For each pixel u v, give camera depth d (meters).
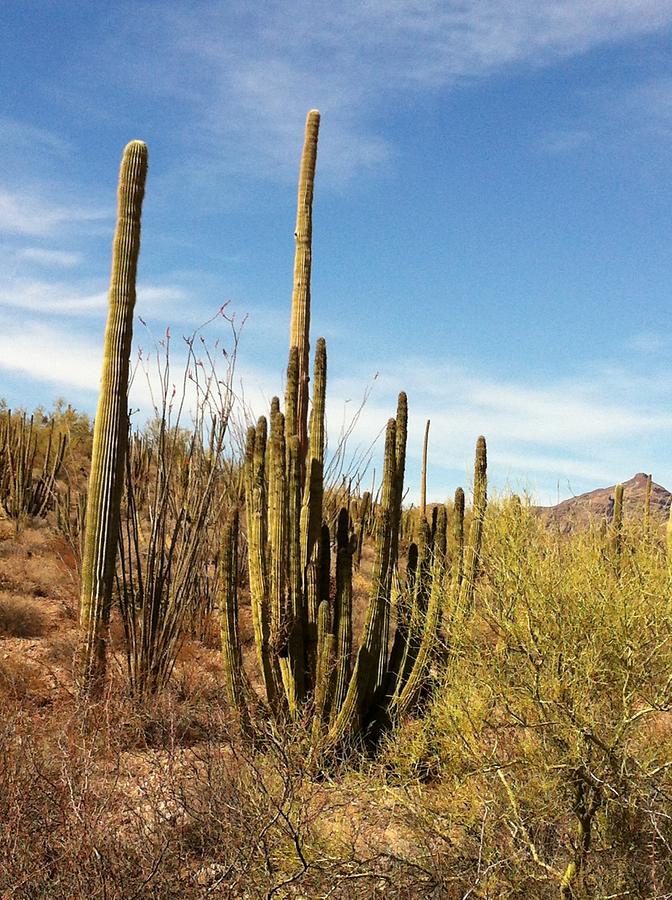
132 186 9.11
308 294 9.43
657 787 4.58
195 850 4.76
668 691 4.86
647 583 5.29
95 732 5.58
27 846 4.35
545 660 4.99
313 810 5.04
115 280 9.05
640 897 4.47
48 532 20.05
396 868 4.62
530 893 4.57
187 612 10.54
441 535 7.93
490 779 4.96
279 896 4.43
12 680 7.95
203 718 6.73
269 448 7.55
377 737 7.18
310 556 7.79
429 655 7.20
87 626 8.47
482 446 7.59
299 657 7.44
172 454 9.82
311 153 9.66
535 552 5.44
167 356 9.66
